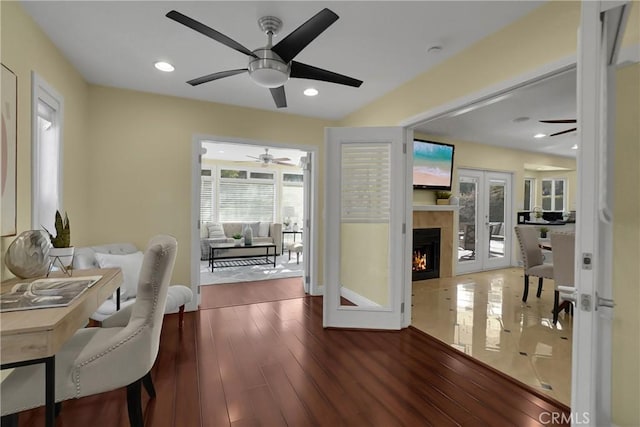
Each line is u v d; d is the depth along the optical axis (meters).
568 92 3.06
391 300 2.97
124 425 1.65
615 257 1.52
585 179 0.97
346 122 4.11
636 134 1.45
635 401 1.46
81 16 1.99
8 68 1.71
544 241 5.23
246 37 2.25
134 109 3.26
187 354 2.44
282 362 2.33
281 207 8.55
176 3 1.88
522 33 1.96
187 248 3.52
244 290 4.36
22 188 1.86
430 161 4.94
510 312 3.49
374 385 2.04
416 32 2.17
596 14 0.95
